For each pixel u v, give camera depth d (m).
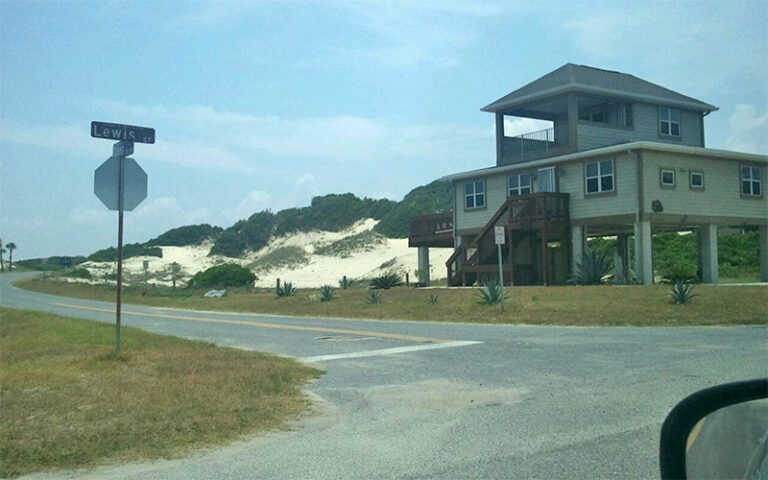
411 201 96.69
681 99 34.94
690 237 51.34
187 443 7.54
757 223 33.03
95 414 8.52
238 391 10.02
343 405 9.49
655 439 7.15
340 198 103.50
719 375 10.47
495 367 12.09
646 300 22.44
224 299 40.53
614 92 32.38
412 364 12.83
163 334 18.92
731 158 32.03
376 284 38.00
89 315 29.23
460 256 35.44
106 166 13.05
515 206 31.86
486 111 35.62
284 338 18.20
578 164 31.44
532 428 7.77
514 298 25.84
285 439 7.75
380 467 6.52
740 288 23.70
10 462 6.80
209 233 110.81
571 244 31.72
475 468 6.38
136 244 109.12
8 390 10.09
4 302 44.06
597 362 12.16
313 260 82.56
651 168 29.36
